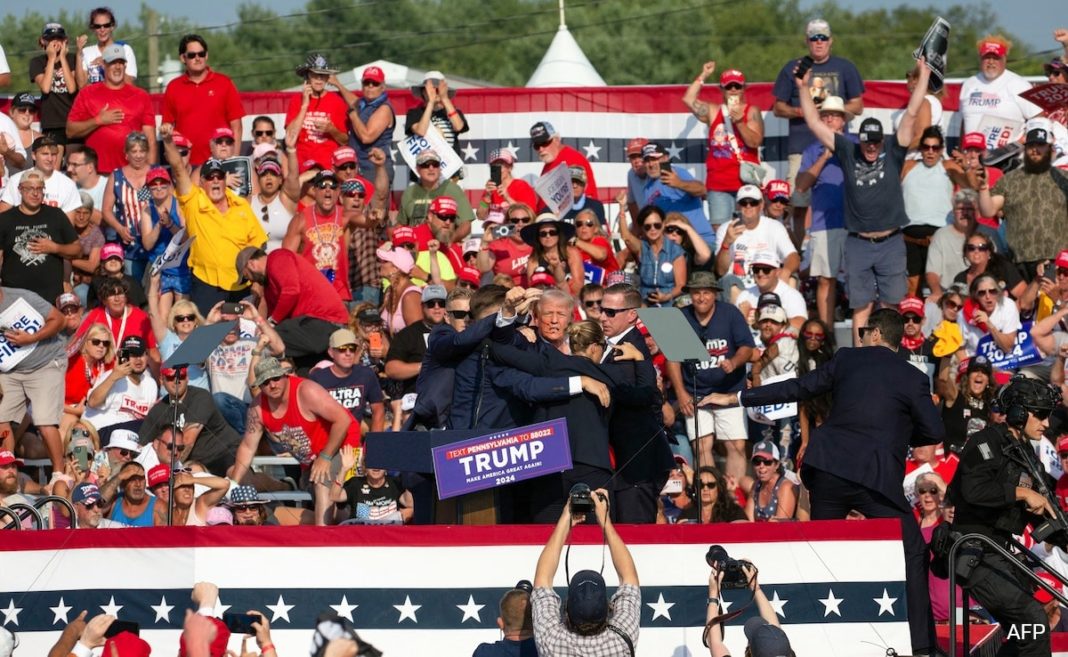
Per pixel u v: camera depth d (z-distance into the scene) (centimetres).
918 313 5584
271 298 5262
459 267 5862
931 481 4594
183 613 3750
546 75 7994
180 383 4691
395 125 6888
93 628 3488
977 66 18862
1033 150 5875
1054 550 4369
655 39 17538
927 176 6241
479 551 3762
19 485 4809
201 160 6519
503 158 6306
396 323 5528
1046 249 5869
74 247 5562
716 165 6391
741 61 18650
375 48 19588
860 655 3759
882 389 3862
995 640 3747
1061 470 4906
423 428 4225
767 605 3506
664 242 5800
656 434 3972
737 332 5081
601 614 3197
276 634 3741
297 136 6141
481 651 3356
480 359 3953
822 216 6169
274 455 4694
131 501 4372
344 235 5844
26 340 5081
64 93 6525
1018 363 5491
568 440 3722
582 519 3534
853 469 3819
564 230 5362
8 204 5881
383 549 3769
